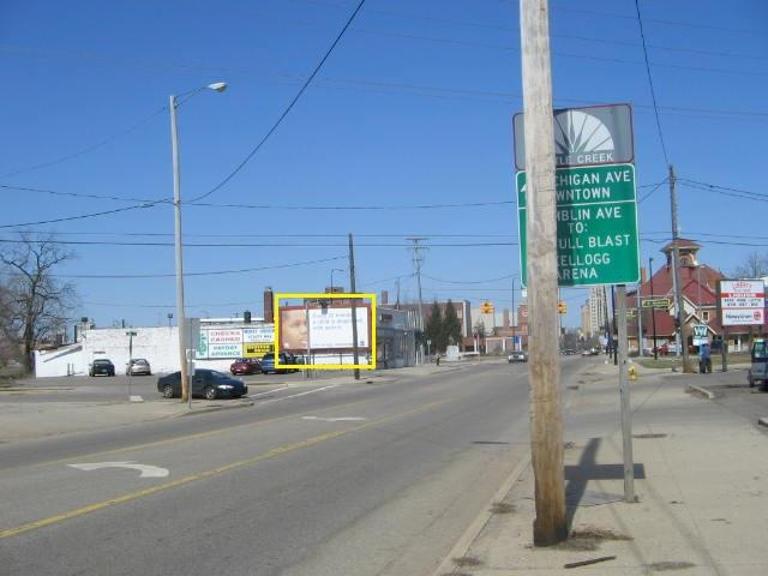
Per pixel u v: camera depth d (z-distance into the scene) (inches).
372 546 316.8
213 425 893.2
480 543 297.9
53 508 393.1
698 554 266.7
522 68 297.4
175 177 1280.8
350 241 2372.0
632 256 339.9
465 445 649.0
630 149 342.0
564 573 253.0
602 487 395.2
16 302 3260.3
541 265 289.3
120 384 2112.5
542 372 289.0
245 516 373.4
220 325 3080.7
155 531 342.6
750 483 392.8
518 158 343.9
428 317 5964.6
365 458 573.0
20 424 934.4
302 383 1934.1
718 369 1857.8
